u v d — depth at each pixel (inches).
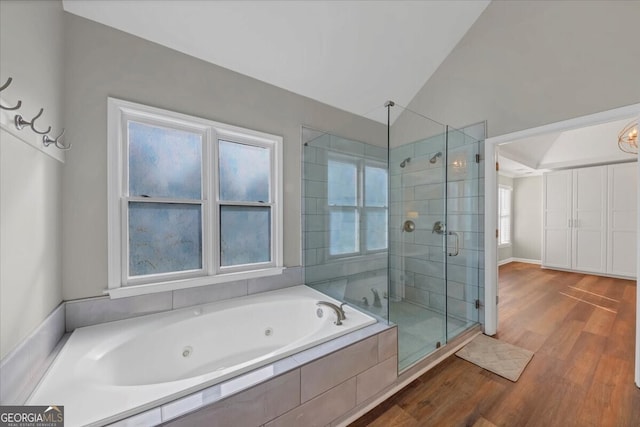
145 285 69.0
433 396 64.6
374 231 110.4
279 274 93.7
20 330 40.2
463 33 106.3
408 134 109.7
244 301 81.2
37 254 46.2
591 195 186.5
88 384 42.5
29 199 43.3
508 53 93.0
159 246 73.5
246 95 86.2
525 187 244.7
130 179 69.2
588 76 75.2
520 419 56.8
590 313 115.1
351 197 113.7
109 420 35.7
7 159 37.0
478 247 100.7
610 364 75.7
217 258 82.2
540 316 112.8
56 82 54.3
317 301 81.2
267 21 75.9
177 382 43.0
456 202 103.8
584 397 62.8
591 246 186.9
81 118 60.6
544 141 182.9
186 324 68.3
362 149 117.3
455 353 83.7
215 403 40.5
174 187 75.6
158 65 70.3
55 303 54.8
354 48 94.3
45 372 45.6
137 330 61.7
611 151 170.9
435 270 106.5
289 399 48.3
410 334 84.2
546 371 73.4
